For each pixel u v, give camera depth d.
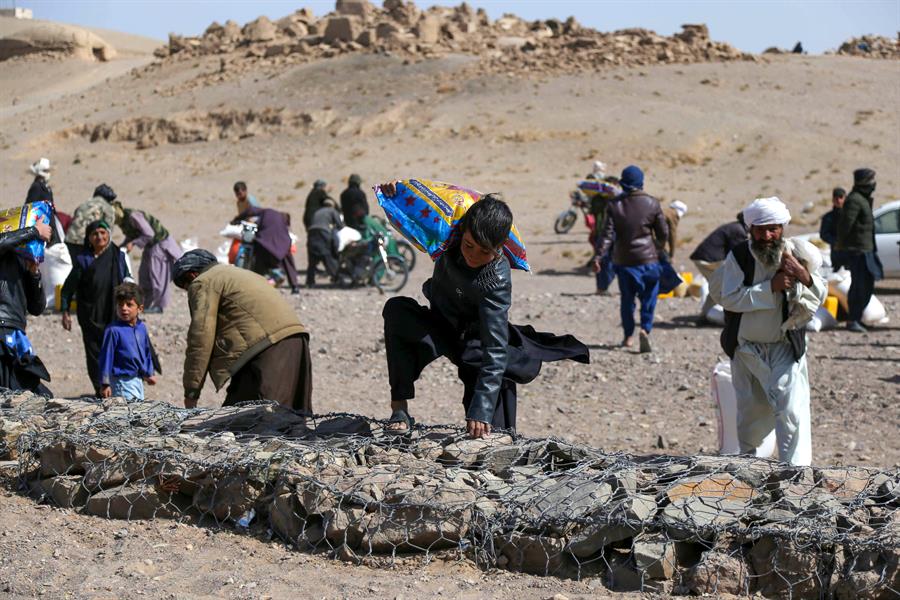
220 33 76.75
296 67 64.38
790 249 5.44
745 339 5.60
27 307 7.48
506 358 4.84
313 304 15.62
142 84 70.12
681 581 4.21
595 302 16.30
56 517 5.22
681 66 57.81
